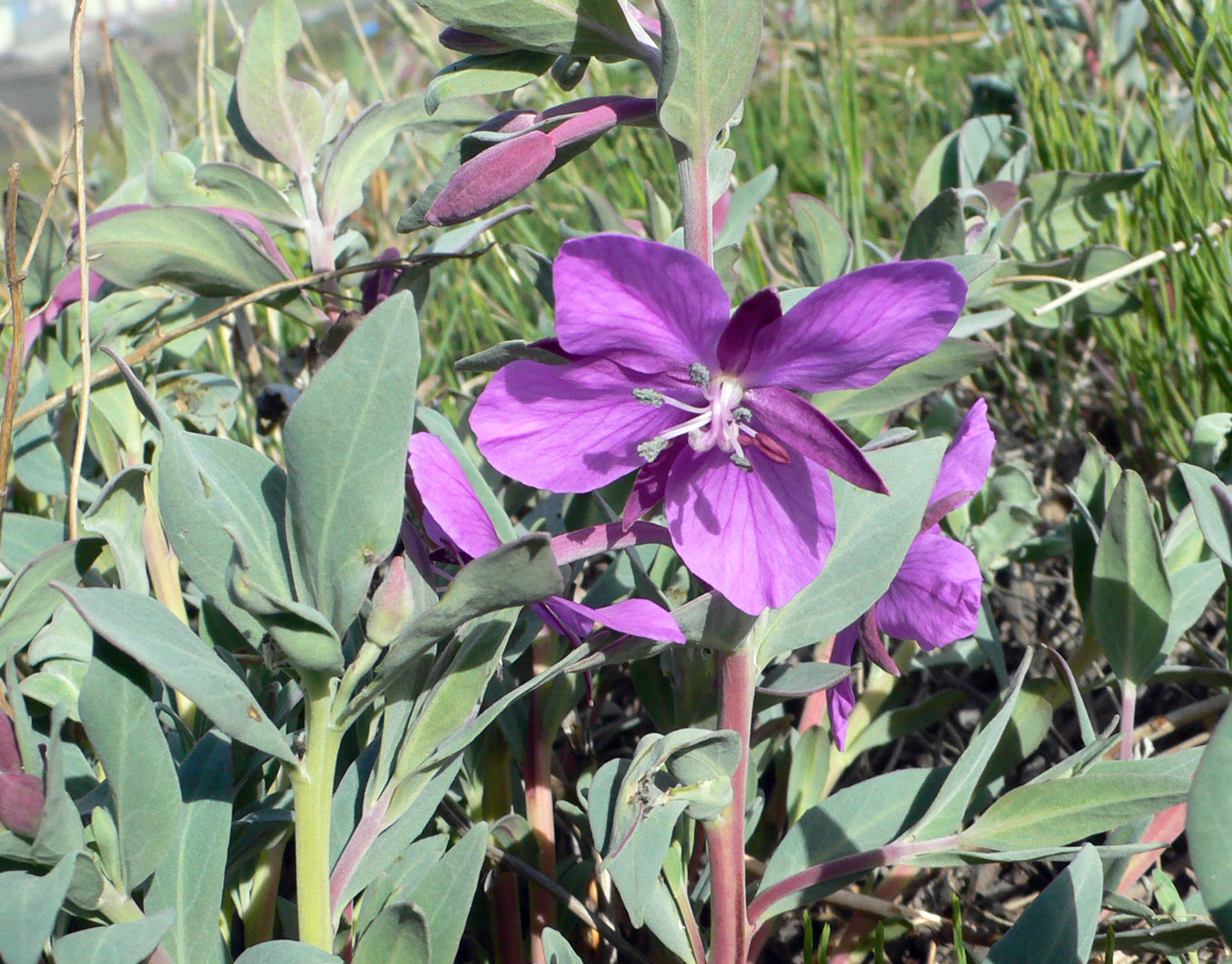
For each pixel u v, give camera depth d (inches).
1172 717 10.5
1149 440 13.9
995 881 10.9
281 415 12.3
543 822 9.8
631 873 8.0
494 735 9.8
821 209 10.9
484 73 8.3
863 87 24.1
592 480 7.9
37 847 7.3
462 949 10.5
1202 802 7.0
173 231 10.1
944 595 8.7
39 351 11.8
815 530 7.7
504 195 7.7
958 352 9.6
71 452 11.2
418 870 8.3
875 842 9.0
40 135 22.9
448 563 8.7
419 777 7.8
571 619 8.1
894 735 10.7
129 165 12.7
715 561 7.8
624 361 7.7
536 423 7.8
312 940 7.6
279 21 10.9
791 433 7.7
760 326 7.4
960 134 14.3
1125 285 14.3
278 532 7.8
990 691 12.5
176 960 7.6
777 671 10.2
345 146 11.1
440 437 8.5
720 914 8.4
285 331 16.1
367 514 7.2
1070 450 15.0
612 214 11.8
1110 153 15.9
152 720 7.5
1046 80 16.1
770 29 26.6
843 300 7.2
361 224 20.3
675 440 7.9
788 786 10.0
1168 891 9.2
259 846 8.6
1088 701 11.6
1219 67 13.6
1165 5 13.9
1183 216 13.2
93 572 9.6
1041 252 14.6
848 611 8.3
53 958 7.9
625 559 10.1
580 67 8.3
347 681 7.3
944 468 8.8
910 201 18.3
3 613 8.6
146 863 7.5
